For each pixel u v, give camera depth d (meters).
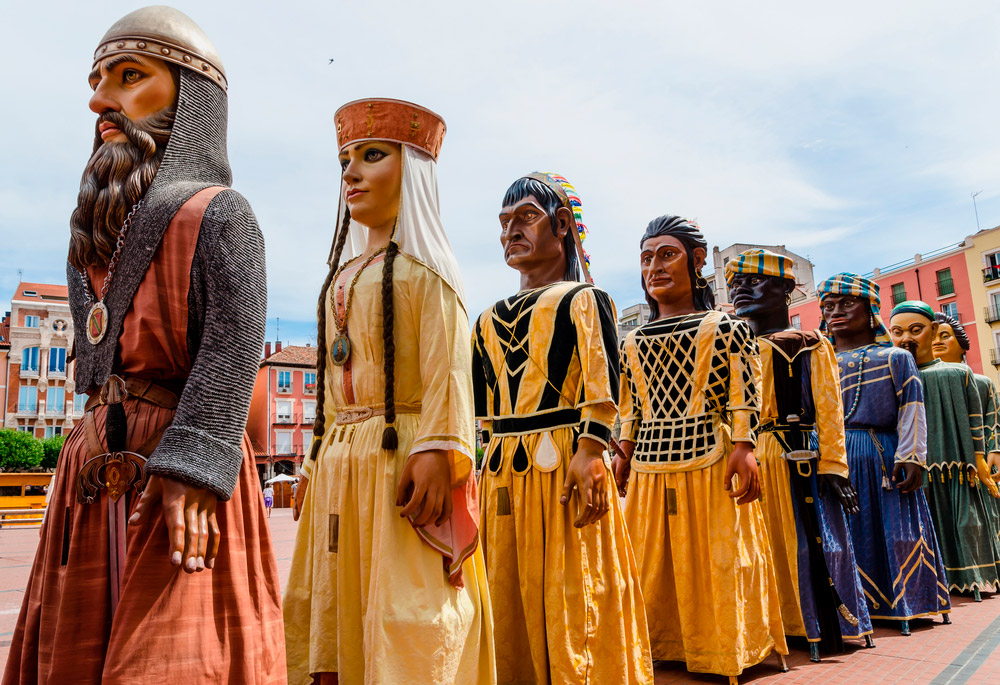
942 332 7.96
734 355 4.11
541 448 3.34
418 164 2.79
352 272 2.87
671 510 4.19
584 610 3.13
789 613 4.56
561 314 3.39
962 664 4.12
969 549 6.75
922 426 5.41
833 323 6.05
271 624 1.91
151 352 1.82
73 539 1.74
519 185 3.79
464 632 2.43
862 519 5.53
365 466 2.58
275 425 55.53
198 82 2.05
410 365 2.64
